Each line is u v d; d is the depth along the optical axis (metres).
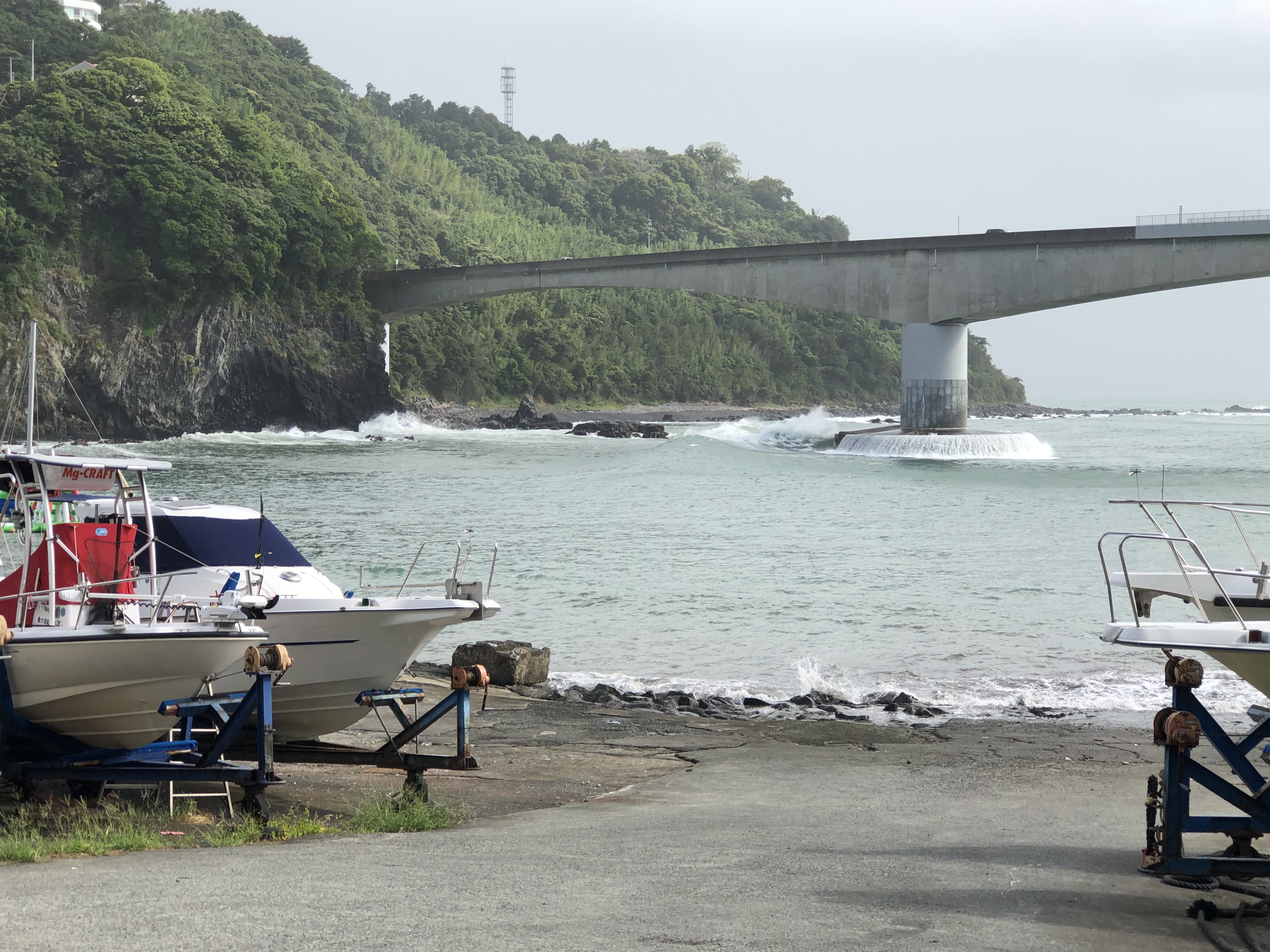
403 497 52.19
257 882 6.86
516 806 10.81
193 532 13.57
